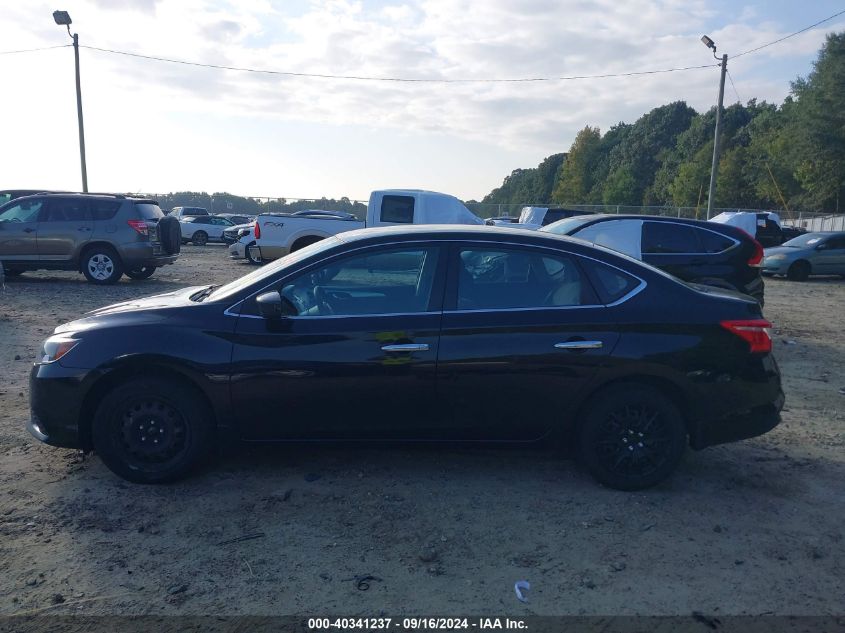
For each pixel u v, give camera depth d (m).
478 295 4.53
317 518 4.15
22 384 6.88
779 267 20.59
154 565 3.62
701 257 9.25
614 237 9.39
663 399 4.50
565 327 4.44
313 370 4.38
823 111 51.34
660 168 92.81
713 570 3.67
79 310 11.23
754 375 4.55
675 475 4.90
